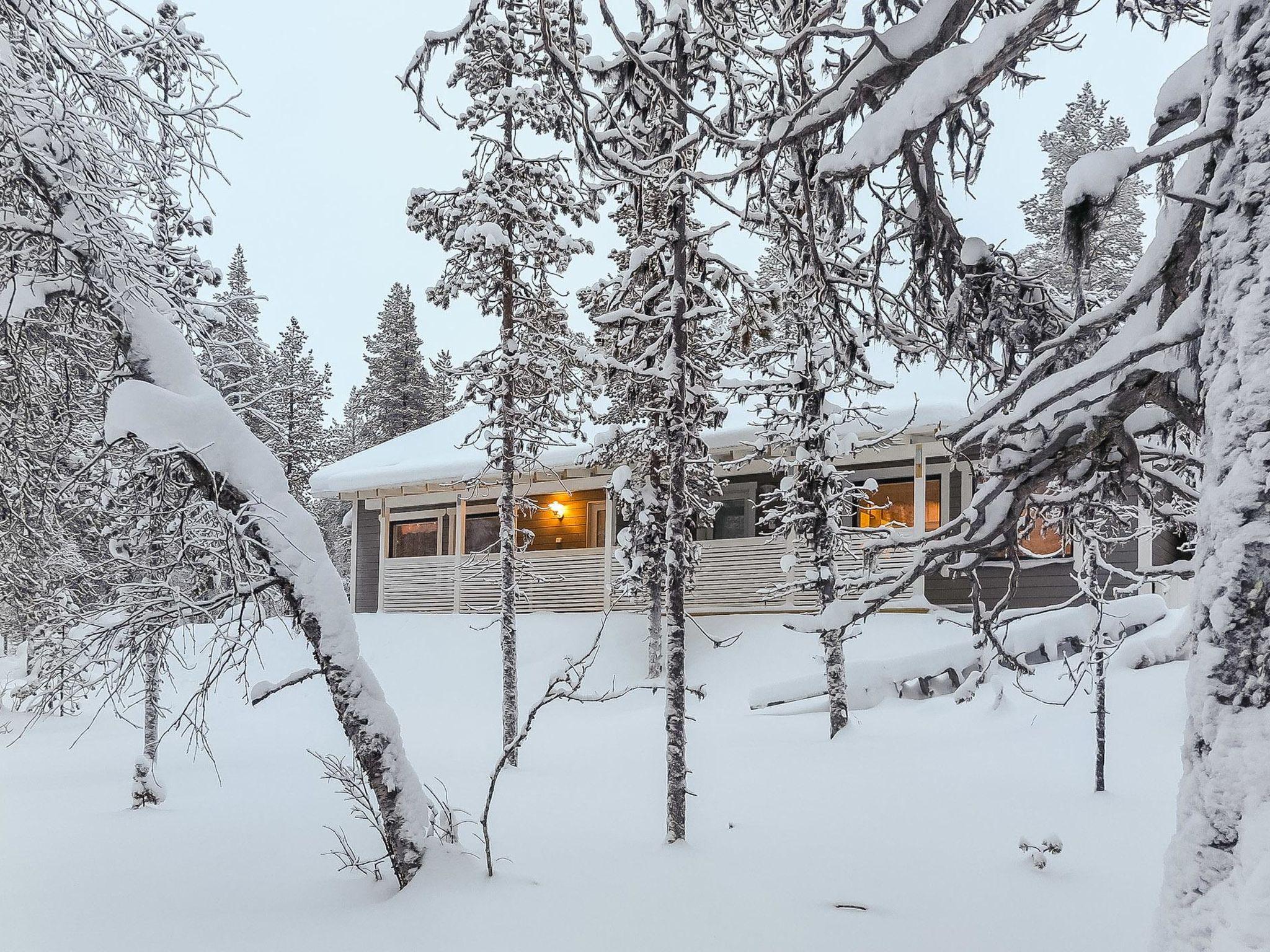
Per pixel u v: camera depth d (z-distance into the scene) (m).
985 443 4.78
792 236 6.93
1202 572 3.37
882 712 15.48
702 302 10.41
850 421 17.44
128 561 7.93
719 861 8.41
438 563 26.91
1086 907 7.01
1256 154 3.38
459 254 16.33
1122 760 11.56
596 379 10.48
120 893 7.84
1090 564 10.29
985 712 14.26
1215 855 3.14
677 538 9.69
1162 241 4.27
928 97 4.50
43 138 7.34
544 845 9.06
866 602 5.25
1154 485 6.07
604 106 5.54
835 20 5.83
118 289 7.91
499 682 21.03
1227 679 3.21
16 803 12.50
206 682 7.79
